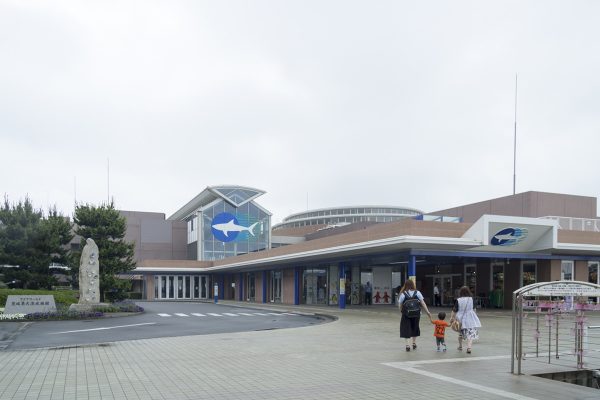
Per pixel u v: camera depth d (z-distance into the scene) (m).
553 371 9.38
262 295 44.91
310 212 81.00
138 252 59.81
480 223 24.33
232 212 57.25
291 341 13.77
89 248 27.06
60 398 7.26
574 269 29.50
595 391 7.77
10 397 7.30
